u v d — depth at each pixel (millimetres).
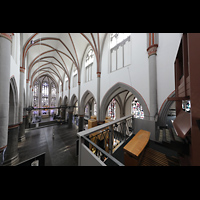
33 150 8617
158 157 1991
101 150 1399
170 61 4027
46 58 15594
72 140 10828
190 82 1245
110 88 7332
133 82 5590
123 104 13172
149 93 4664
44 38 10641
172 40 4027
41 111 25078
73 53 12398
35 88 24406
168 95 4004
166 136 2275
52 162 6848
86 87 10883
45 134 12797
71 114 15688
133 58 5691
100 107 8227
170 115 10711
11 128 6238
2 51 3326
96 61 9375
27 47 8078
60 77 20906
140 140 2279
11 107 6211
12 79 5551
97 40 8328
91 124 8102
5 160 6059
